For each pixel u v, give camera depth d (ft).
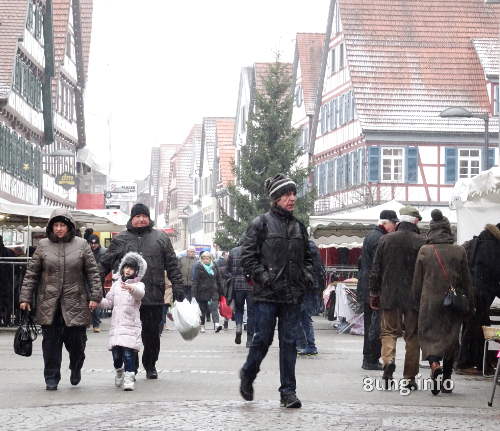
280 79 255.91
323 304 144.36
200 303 127.65
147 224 65.77
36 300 61.36
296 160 254.47
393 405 54.49
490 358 72.95
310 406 53.31
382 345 62.85
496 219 91.86
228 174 436.35
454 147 258.16
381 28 272.31
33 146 244.42
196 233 519.60
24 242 158.71
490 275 71.36
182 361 81.25
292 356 52.65
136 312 61.87
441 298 60.23
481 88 263.90
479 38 271.08
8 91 208.95
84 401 55.36
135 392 59.67
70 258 61.26
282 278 52.44
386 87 263.29
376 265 63.10
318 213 296.71
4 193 213.66
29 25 232.53
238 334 102.68
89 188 321.93
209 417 48.88
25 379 66.95
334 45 285.02
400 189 256.11
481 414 51.88
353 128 266.57
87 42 312.91
